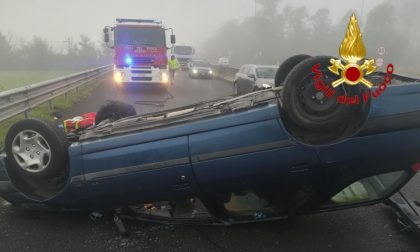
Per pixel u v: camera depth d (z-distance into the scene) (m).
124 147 3.76
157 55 17.45
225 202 3.94
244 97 4.11
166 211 4.23
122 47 17.19
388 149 3.41
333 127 3.41
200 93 17.19
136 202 3.89
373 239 3.88
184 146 3.61
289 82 3.32
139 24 17.31
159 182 3.69
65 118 10.10
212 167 3.55
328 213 4.45
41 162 4.04
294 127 3.52
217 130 3.57
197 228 4.10
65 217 4.34
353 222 4.25
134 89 18.50
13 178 4.20
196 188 3.67
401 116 3.38
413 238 3.91
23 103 9.03
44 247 3.69
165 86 18.12
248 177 3.55
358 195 4.06
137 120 4.54
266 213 3.98
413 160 3.49
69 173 3.88
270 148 3.46
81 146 3.88
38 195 4.18
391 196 4.13
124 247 3.71
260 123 3.49
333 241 3.85
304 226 4.15
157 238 3.89
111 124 4.64
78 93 15.82
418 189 5.20
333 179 3.52
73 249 3.66
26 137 4.05
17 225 4.14
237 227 4.12
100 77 25.05
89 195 3.90
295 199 3.93
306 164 3.45
